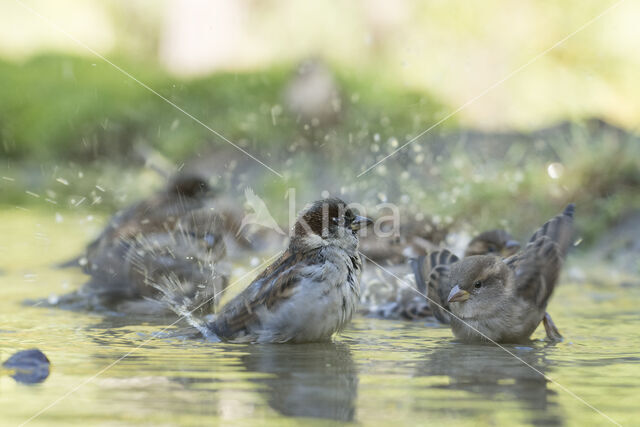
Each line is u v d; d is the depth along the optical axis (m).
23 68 27.55
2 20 32.97
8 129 23.67
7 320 8.88
